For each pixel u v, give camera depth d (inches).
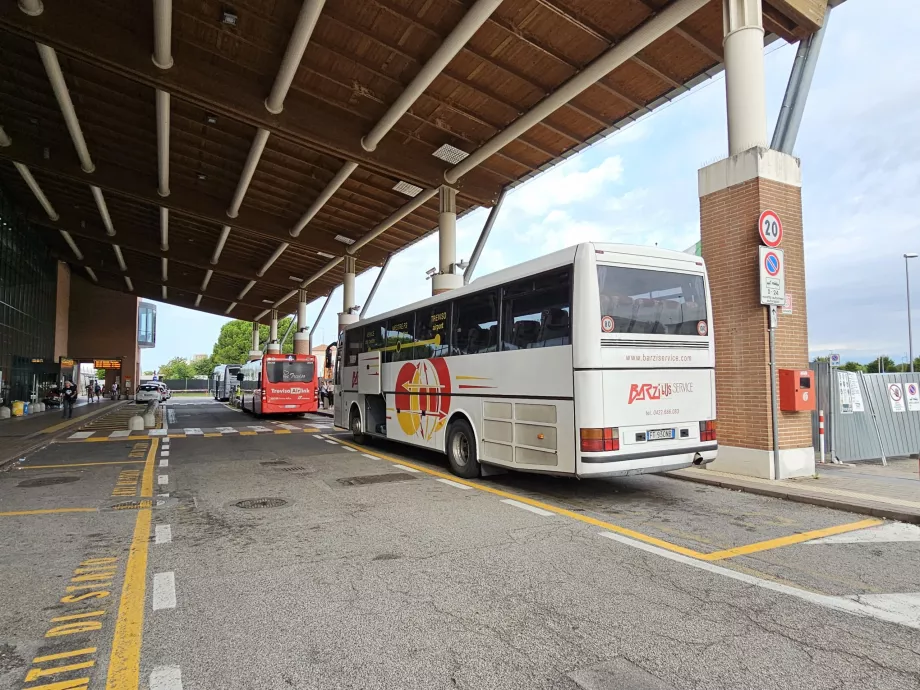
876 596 159.2
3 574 183.3
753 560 191.3
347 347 609.0
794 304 349.7
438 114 606.9
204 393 3531.0
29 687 113.7
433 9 452.1
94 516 262.2
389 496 302.8
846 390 408.5
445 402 385.7
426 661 123.5
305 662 123.7
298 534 228.1
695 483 336.2
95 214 1140.5
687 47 477.4
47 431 687.7
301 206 937.5
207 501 293.6
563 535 223.5
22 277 1141.1
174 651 129.4
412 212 924.0
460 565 187.3
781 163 347.9
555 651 127.3
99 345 1823.3
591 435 261.7
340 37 495.2
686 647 128.7
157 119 619.5
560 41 477.7
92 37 492.1
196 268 1521.9
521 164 714.8
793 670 118.3
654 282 286.5
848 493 281.7
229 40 516.4
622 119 595.5
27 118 713.6
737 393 345.7
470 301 362.9
